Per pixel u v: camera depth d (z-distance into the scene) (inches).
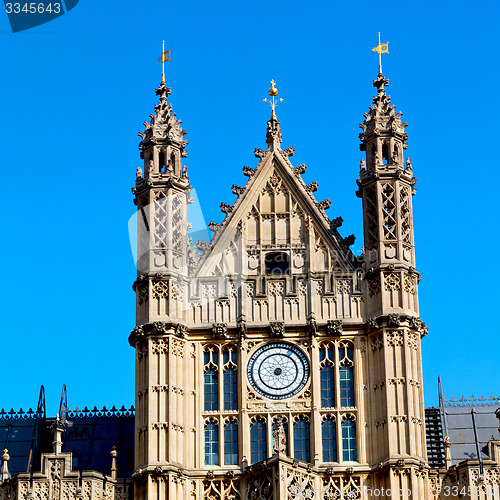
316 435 2849.4
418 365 2888.8
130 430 3216.0
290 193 3100.4
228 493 2812.5
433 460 3127.5
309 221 3068.4
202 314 2970.0
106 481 2817.4
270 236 3070.9
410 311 2928.2
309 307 2965.1
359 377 2898.6
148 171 3063.5
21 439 3203.7
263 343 2947.8
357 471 2807.6
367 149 3083.2
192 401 2901.1
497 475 2785.4
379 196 3006.9
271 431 2869.1
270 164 3129.9
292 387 2910.9
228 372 2933.1
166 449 2812.5
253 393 2903.5
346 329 2942.9
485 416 3230.8
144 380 2888.8
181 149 3107.8
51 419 3238.2
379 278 2945.4
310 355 2925.7
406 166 3075.8
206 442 2871.6
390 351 2881.4
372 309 2947.8
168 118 3129.9
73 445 3184.1
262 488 2751.0
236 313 2970.0
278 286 2994.6
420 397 2864.2
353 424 2866.6
